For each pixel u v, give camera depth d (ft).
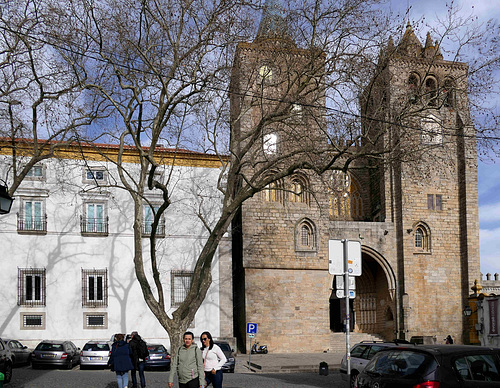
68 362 110.32
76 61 82.74
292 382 83.05
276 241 162.30
